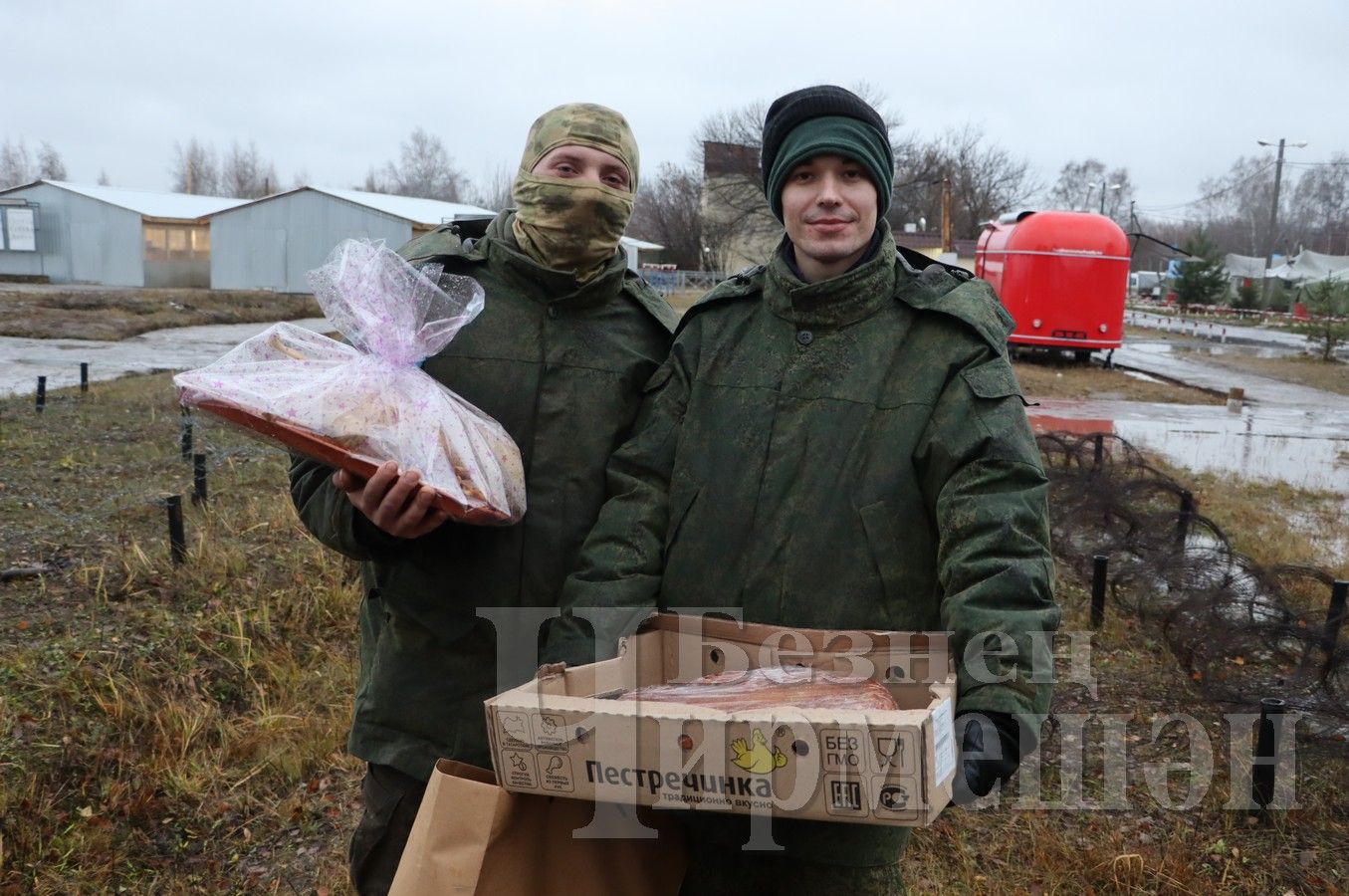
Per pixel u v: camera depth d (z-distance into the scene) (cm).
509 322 239
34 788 395
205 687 490
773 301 225
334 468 226
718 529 215
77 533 669
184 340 2245
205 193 9188
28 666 475
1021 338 2255
